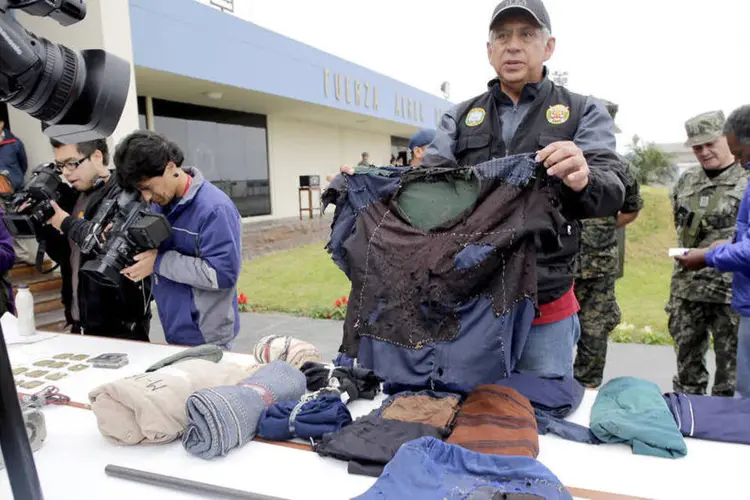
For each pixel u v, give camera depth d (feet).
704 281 9.56
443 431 4.86
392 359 5.15
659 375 13.38
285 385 5.84
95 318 9.02
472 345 4.80
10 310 9.86
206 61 26.32
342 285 26.22
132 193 7.28
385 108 48.60
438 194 5.41
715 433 4.89
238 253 7.60
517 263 4.75
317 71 36.86
